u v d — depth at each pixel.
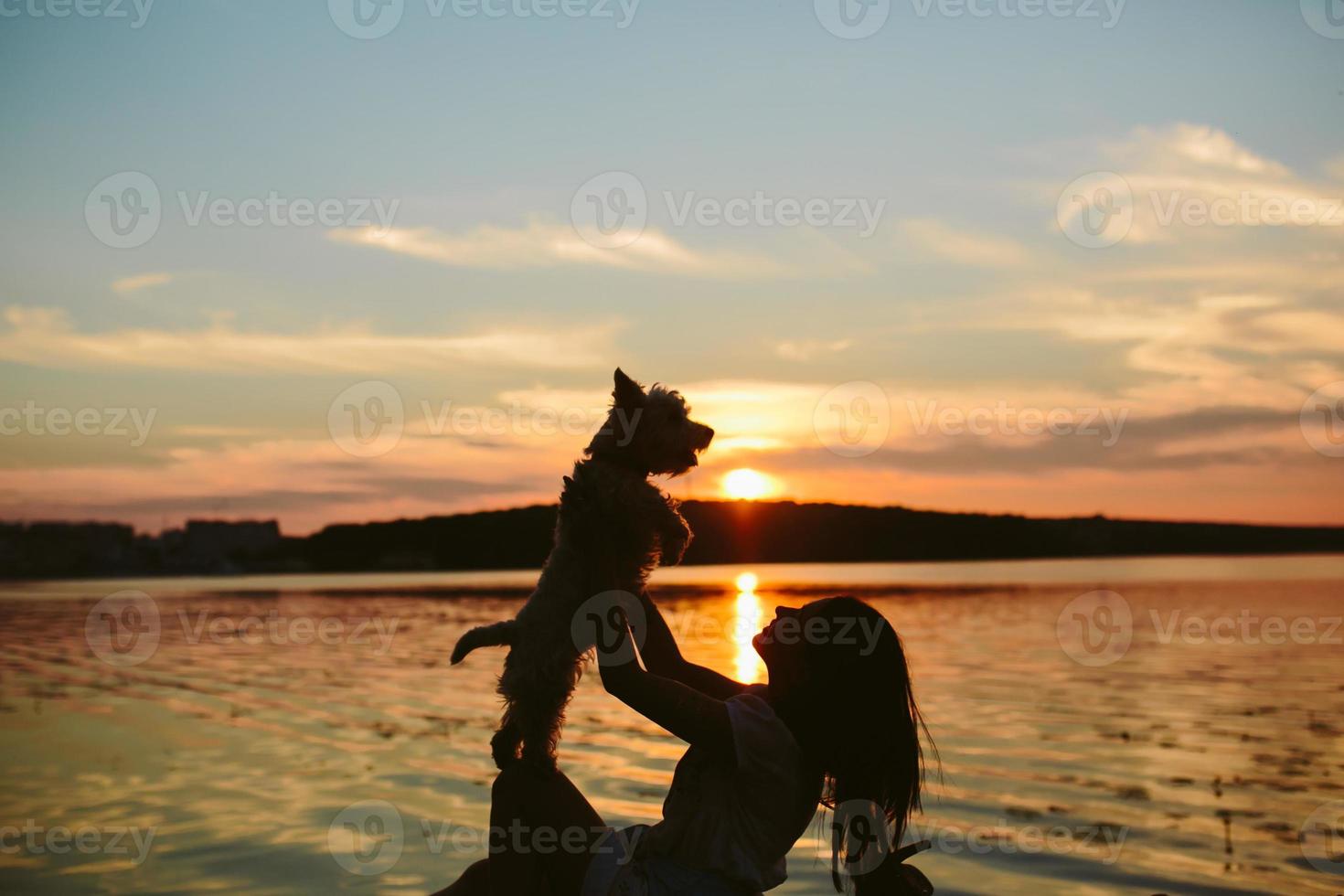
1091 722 8.23
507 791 3.52
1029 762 6.96
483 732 8.28
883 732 3.19
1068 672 10.88
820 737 3.17
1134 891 4.55
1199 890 4.53
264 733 8.36
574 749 7.43
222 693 10.48
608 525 3.54
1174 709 8.79
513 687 3.60
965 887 4.63
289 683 11.16
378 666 12.42
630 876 3.19
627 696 3.15
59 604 24.41
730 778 3.15
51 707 9.79
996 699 9.30
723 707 3.14
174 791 6.53
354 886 4.78
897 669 3.23
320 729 8.51
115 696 10.45
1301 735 7.66
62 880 4.89
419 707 9.52
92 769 7.16
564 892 3.39
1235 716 8.43
